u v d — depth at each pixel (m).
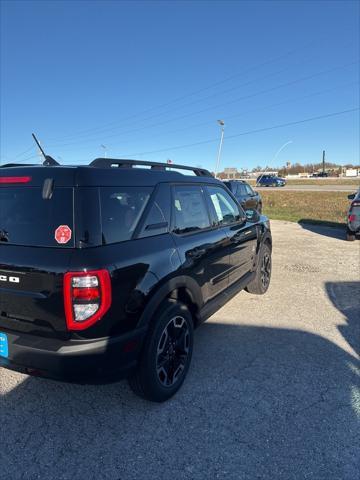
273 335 4.06
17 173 2.53
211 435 2.50
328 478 2.14
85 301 2.21
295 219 16.09
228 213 4.30
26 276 2.32
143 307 2.54
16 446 2.40
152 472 2.20
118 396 2.96
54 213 2.35
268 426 2.58
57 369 2.27
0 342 2.50
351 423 2.60
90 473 2.19
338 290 5.75
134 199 2.73
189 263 3.05
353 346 3.80
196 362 3.46
